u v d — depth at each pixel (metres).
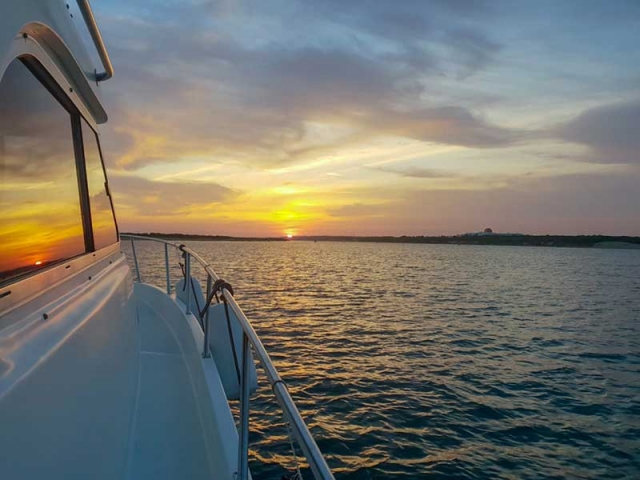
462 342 18.39
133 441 3.03
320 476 1.01
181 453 2.94
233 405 9.84
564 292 41.72
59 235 1.93
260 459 7.69
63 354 1.43
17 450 1.02
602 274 69.94
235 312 2.11
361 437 9.06
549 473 8.12
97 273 2.47
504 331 21.41
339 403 10.81
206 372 3.46
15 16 1.43
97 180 3.05
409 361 14.94
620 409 11.30
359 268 71.00
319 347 16.45
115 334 2.47
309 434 1.18
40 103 1.87
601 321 25.31
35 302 1.45
